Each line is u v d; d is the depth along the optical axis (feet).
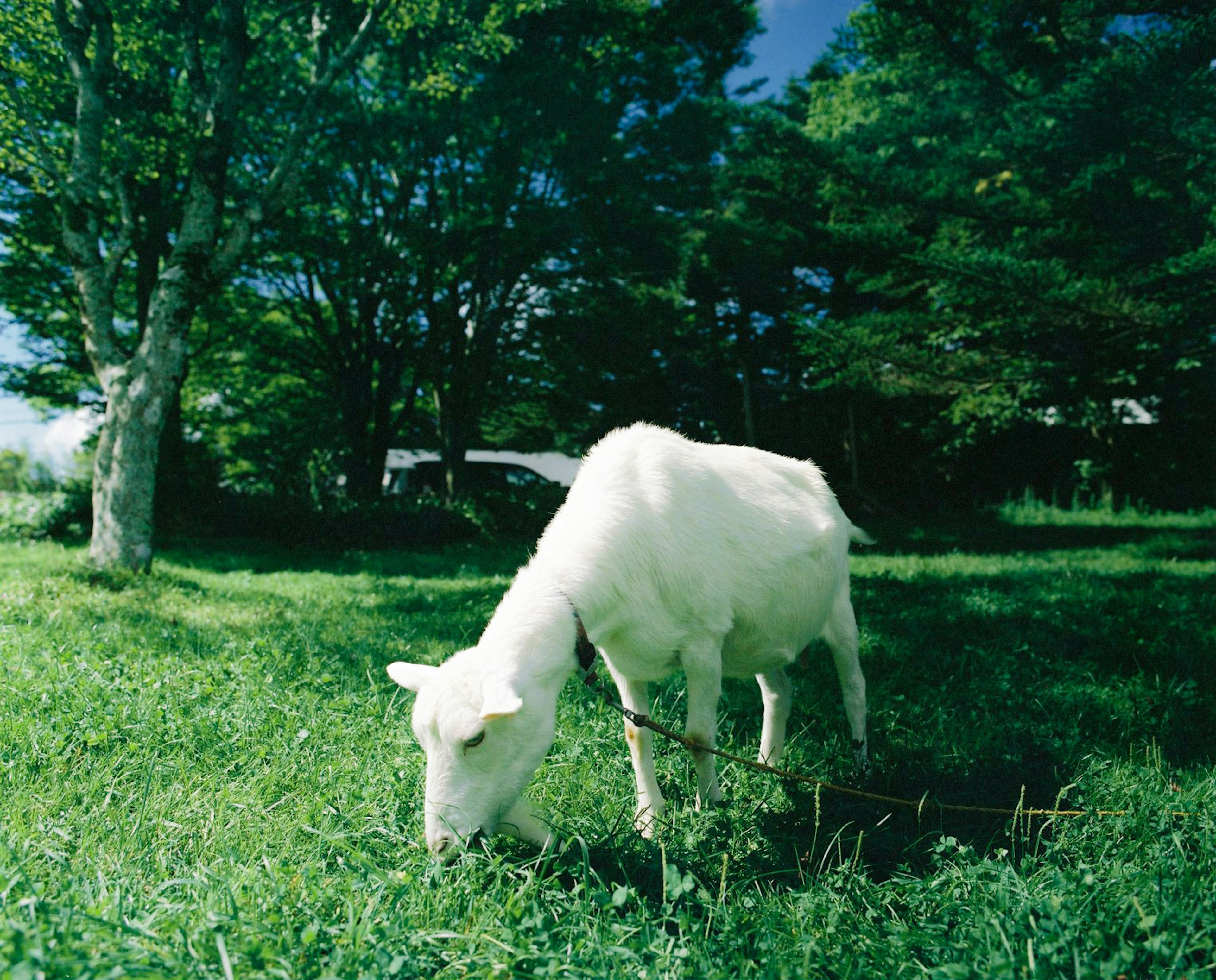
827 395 81.46
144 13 36.17
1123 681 17.16
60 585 27.48
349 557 50.29
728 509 11.93
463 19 42.19
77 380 65.51
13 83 34.88
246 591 31.63
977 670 18.43
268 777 11.14
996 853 10.02
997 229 43.98
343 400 67.36
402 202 58.44
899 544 54.29
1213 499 72.54
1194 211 35.99
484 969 6.93
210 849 9.27
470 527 60.49
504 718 8.64
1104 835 10.05
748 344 81.87
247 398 78.33
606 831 10.23
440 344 63.82
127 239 36.09
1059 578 33.27
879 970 7.41
